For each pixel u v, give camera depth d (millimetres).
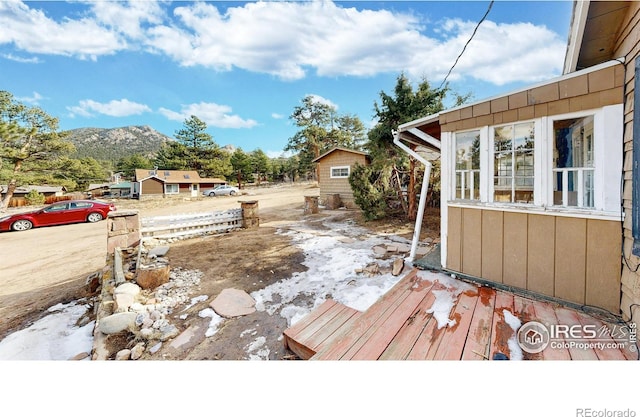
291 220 8625
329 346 1885
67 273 4961
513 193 2711
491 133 2805
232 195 21938
